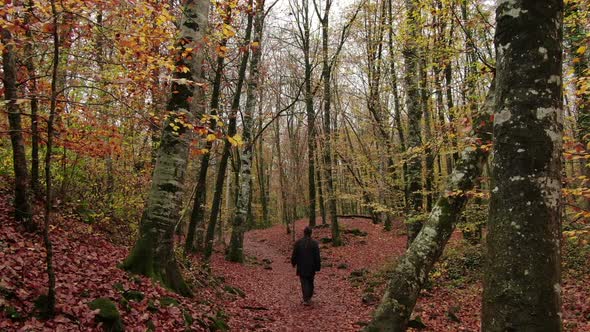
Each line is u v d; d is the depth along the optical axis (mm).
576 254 10383
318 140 22656
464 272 11391
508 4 2912
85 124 6480
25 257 5625
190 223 12055
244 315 8023
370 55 15188
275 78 21859
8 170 8859
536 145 2699
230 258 15719
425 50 10109
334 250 19531
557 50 2816
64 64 7355
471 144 5773
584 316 7266
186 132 7164
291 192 27234
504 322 2586
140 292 5812
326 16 19359
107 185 11070
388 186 13320
